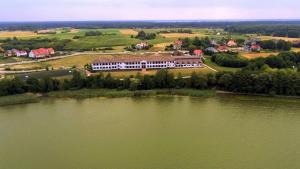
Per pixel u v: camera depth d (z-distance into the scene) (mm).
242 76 156375
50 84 161250
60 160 90438
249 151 93000
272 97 149000
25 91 160625
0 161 90875
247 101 143375
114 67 197750
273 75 153375
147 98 151125
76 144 100688
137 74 173500
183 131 109188
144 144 99438
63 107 139375
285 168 83375
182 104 140625
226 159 88312
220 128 111062
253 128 110500
